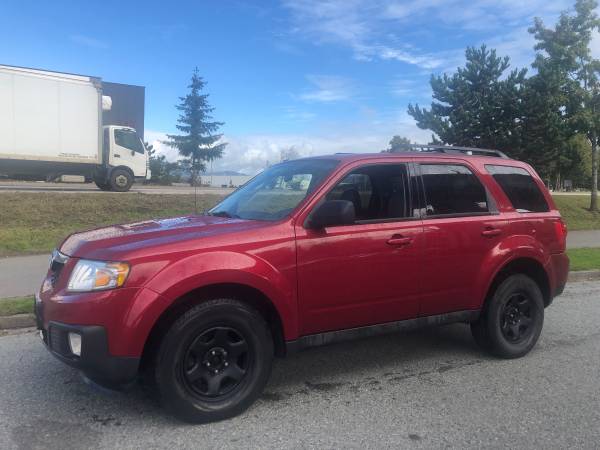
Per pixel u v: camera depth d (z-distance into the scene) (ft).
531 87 63.05
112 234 13.15
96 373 11.42
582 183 233.14
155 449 11.25
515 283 17.02
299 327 13.43
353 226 14.16
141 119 155.43
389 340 19.21
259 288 12.61
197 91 171.42
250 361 12.80
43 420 12.51
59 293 11.94
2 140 56.90
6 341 18.72
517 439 11.89
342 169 14.55
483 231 16.31
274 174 16.75
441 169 16.31
